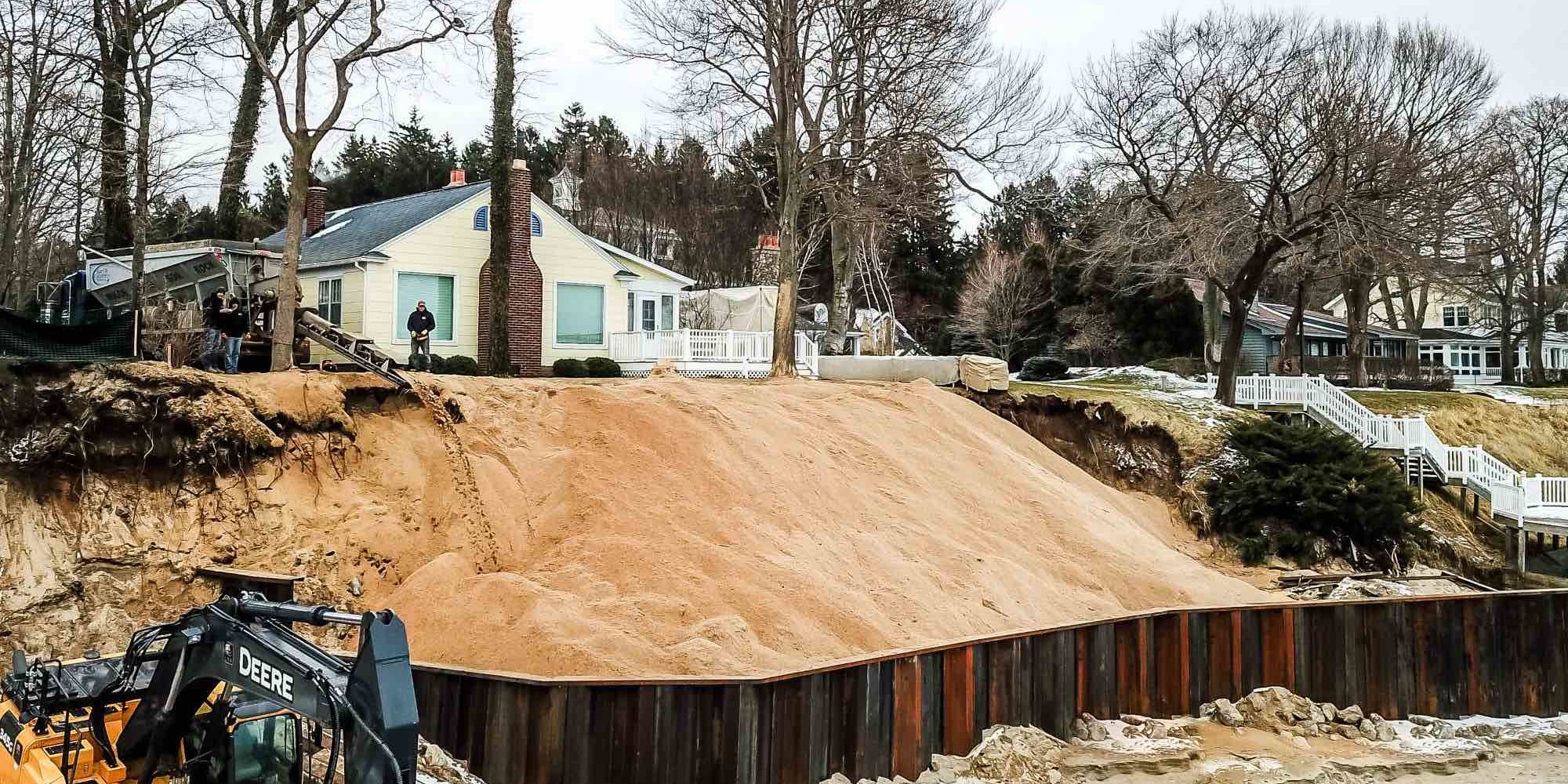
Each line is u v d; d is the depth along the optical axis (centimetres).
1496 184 4884
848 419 2655
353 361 2133
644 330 3866
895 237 6938
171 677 988
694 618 1719
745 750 1377
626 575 1812
